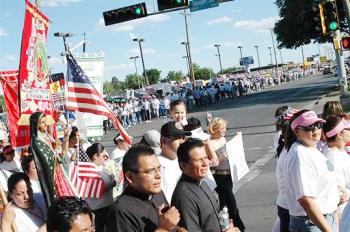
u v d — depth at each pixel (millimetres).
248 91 63312
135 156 3078
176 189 3492
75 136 6418
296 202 3988
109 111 6504
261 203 8406
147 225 3021
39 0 8516
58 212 2500
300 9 38938
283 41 43250
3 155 7488
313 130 3914
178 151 3572
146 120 37344
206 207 3459
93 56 9281
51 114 5992
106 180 5340
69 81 6434
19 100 5566
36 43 5848
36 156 4301
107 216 3086
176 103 6457
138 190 3113
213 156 5996
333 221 3930
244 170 6480
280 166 4695
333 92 34344
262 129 19734
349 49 15398
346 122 4680
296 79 90875
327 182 3889
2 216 4039
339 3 15336
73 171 5277
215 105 42906
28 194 4270
